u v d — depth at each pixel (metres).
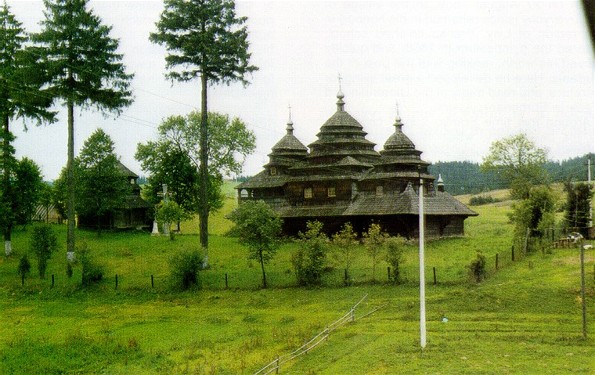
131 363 32.22
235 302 47.28
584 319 30.20
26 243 70.56
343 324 37.56
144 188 93.69
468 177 151.12
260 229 50.44
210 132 93.62
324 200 68.88
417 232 62.78
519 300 38.28
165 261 62.25
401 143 69.06
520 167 88.75
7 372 31.11
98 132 77.50
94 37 55.88
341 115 73.88
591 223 57.97
